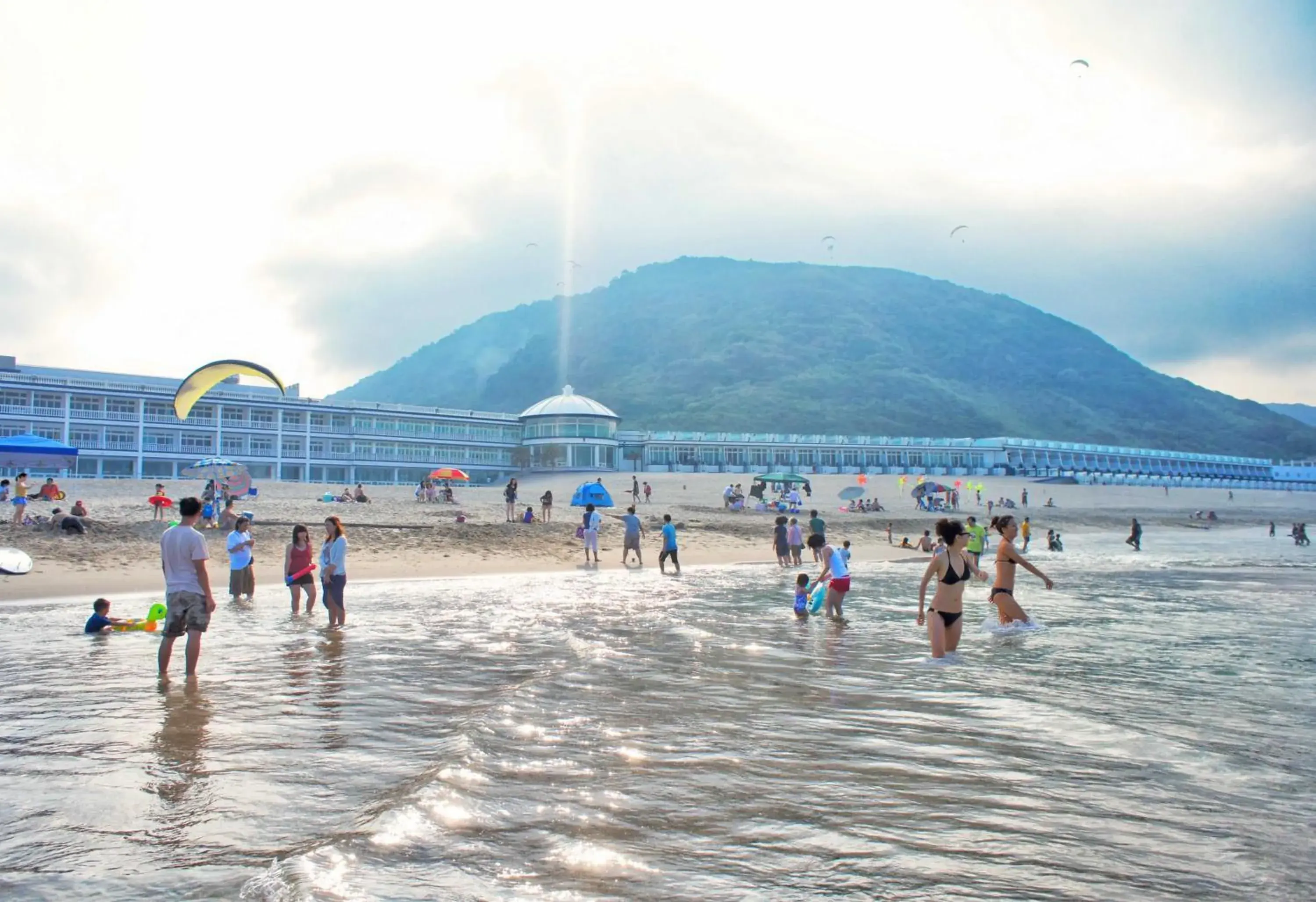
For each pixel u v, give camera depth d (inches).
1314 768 233.5
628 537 1145.4
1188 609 650.8
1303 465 7327.8
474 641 472.1
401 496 2556.6
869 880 160.9
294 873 159.3
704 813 197.6
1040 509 2888.8
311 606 607.8
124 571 876.6
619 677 362.0
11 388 2967.5
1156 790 214.8
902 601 717.9
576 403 4205.2
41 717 290.2
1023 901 151.6
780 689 340.5
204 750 250.4
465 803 201.8
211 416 3400.6
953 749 252.8
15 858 170.1
